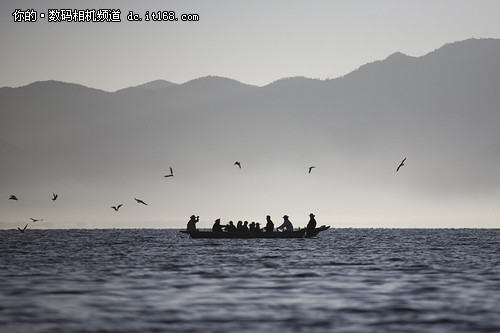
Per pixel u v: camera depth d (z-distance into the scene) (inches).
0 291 4881.9
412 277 5856.3
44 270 6422.2
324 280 5615.2
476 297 4655.5
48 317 3944.4
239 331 3631.9
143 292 4881.9
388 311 4136.3
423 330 3656.5
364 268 6697.8
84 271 6333.7
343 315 4020.7
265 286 5216.5
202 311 4143.7
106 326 3732.8
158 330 3651.6
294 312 4114.2
